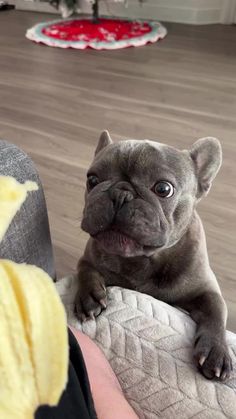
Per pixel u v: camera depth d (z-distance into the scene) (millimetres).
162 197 908
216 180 1747
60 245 1462
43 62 3146
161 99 2527
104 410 754
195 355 861
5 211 567
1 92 2633
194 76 2865
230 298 1299
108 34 3666
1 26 4125
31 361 565
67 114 2344
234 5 4012
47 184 1730
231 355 879
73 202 1635
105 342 888
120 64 3098
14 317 566
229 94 2602
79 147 2008
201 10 4051
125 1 4070
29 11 4742
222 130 2164
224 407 800
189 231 988
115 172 923
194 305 1007
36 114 2346
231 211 1590
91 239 1063
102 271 1026
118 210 871
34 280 593
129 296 952
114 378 843
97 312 935
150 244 885
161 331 887
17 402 541
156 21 4164
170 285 989
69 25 3924
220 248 1447
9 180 591
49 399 570
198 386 825
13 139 2078
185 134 2125
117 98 2543
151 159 907
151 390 827
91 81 2791
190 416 796
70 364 660
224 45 3494
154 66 3051
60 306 596
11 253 857
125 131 2156
